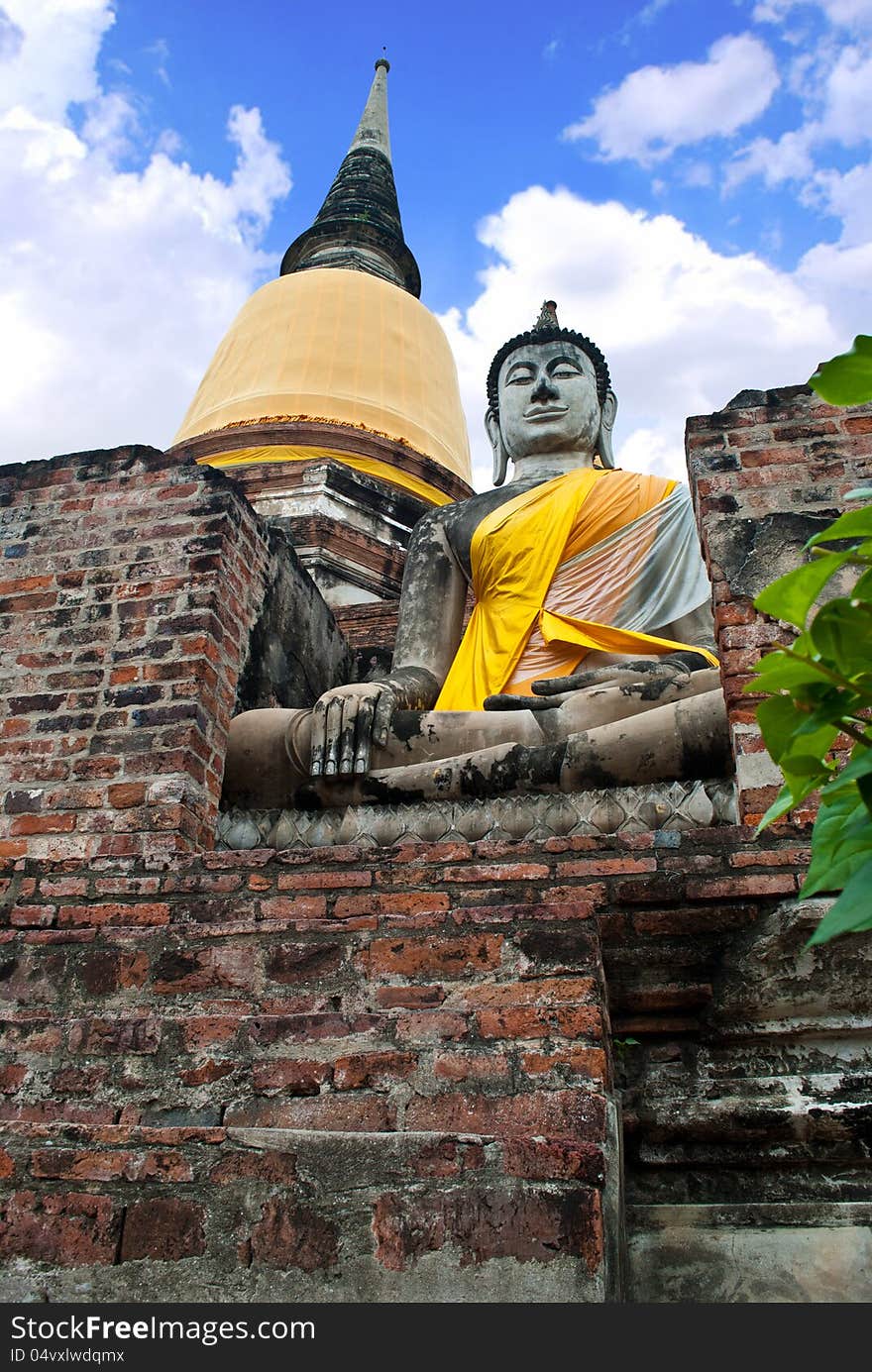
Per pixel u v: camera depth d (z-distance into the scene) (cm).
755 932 346
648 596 615
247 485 1197
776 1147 331
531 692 579
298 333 1477
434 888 364
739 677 405
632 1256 324
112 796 430
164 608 478
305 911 364
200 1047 338
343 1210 287
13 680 473
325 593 1102
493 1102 308
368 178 2011
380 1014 334
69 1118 334
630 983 354
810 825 362
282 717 503
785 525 432
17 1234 300
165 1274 288
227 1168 299
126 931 371
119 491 519
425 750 500
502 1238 276
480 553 652
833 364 170
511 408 769
